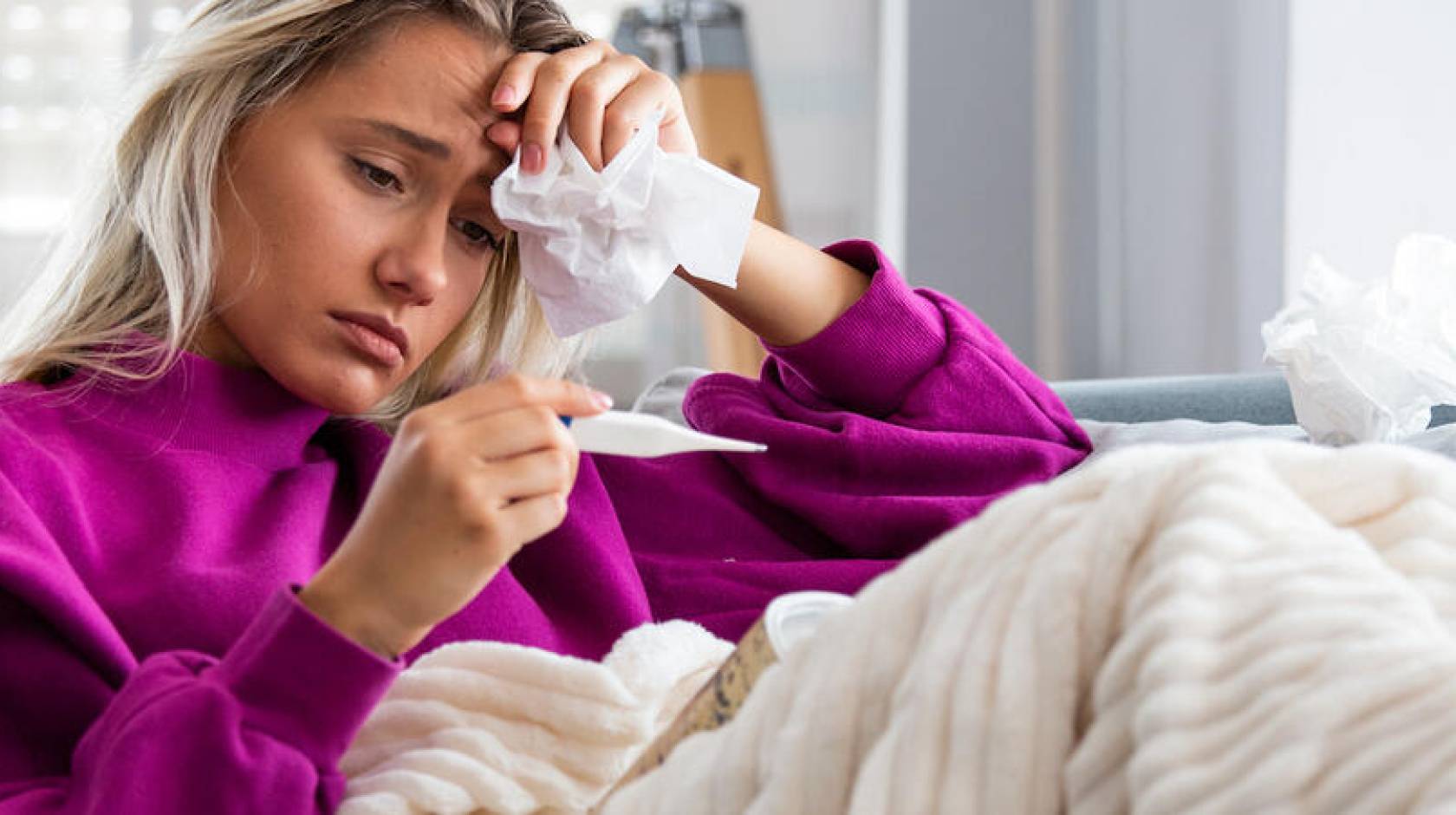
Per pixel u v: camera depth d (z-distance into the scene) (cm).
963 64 452
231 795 79
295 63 111
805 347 147
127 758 80
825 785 59
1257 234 342
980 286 452
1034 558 58
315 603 84
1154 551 55
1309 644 50
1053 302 445
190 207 112
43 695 93
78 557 101
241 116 111
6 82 459
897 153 459
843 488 141
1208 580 53
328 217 109
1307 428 140
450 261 115
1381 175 294
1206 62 362
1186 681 51
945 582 61
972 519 64
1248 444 62
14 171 460
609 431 86
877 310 148
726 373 154
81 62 461
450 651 90
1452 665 49
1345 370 136
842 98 487
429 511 82
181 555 103
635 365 475
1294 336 141
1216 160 359
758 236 145
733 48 454
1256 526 55
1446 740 47
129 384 111
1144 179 395
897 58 461
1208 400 185
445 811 83
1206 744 50
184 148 112
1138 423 171
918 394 147
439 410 85
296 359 111
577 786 87
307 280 109
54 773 93
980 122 452
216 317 114
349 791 84
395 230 111
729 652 103
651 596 133
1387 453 61
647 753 78
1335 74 310
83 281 119
